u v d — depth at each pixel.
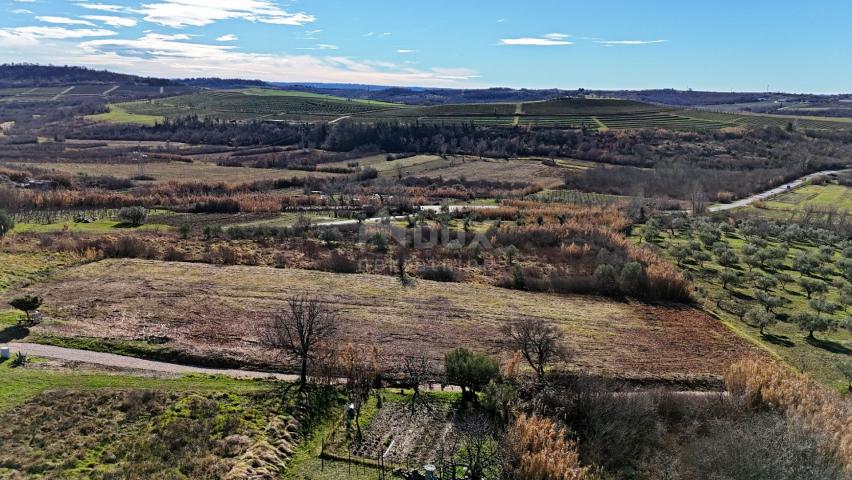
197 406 29.64
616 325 46.56
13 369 31.80
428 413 31.75
